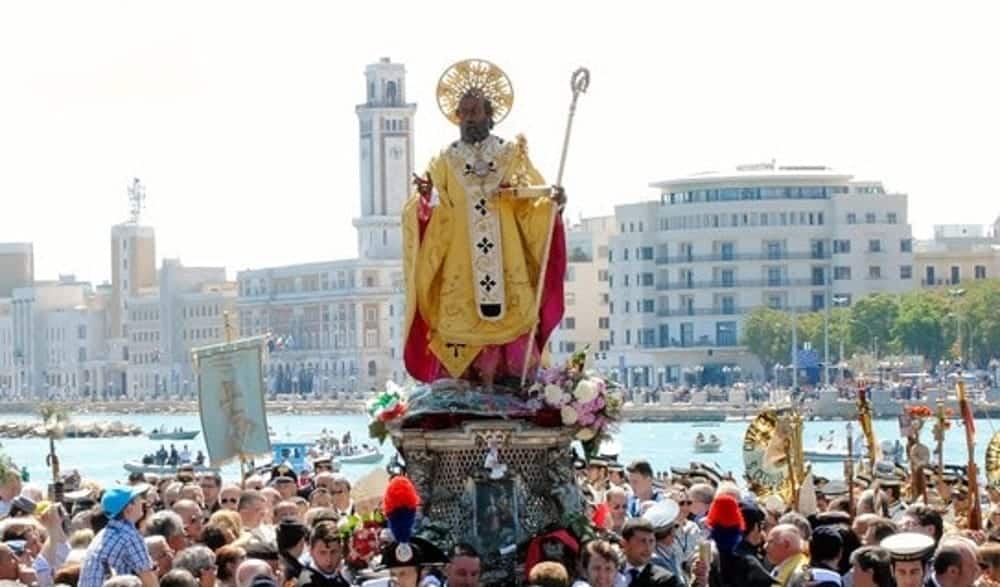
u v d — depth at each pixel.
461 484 36.12
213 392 50.44
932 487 50.38
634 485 41.81
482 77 36.75
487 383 36.62
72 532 40.28
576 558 35.16
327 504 41.88
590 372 36.91
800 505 41.59
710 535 33.44
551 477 36.25
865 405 50.22
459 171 36.47
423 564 33.09
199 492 43.50
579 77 36.06
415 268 36.56
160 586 30.48
